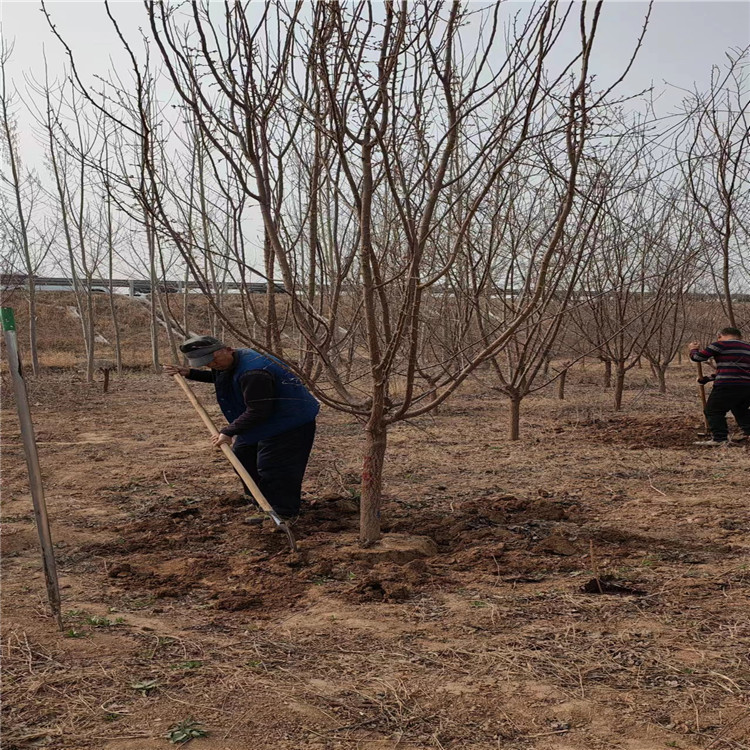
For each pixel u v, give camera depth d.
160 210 4.13
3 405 14.28
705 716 2.90
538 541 5.24
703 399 9.30
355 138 4.19
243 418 5.41
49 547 3.69
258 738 2.79
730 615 3.85
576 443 9.36
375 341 4.61
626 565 4.70
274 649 3.54
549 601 4.12
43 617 3.93
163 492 6.93
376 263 4.46
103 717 2.92
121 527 5.71
